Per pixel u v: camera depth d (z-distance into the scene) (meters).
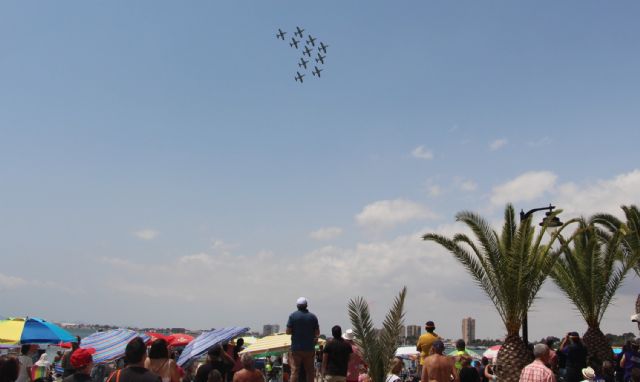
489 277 19.06
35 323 13.96
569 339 14.65
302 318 11.42
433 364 9.70
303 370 11.30
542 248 19.06
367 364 12.27
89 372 6.06
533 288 18.42
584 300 20.59
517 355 17.83
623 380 14.52
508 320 18.52
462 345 13.20
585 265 20.59
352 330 12.49
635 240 20.03
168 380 7.15
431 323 12.12
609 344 20.16
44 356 16.97
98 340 13.56
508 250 18.73
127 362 5.50
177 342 25.69
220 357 10.45
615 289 20.12
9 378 7.12
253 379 8.84
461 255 19.33
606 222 20.28
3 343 13.16
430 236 19.47
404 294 12.73
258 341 20.12
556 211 18.12
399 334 12.45
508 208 19.30
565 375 13.75
